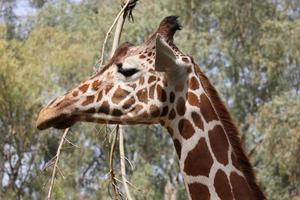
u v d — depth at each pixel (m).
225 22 34.06
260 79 34.12
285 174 30.73
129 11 8.64
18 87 27.52
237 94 34.12
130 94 7.18
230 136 6.95
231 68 34.19
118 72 7.27
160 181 32.81
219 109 7.02
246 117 33.97
